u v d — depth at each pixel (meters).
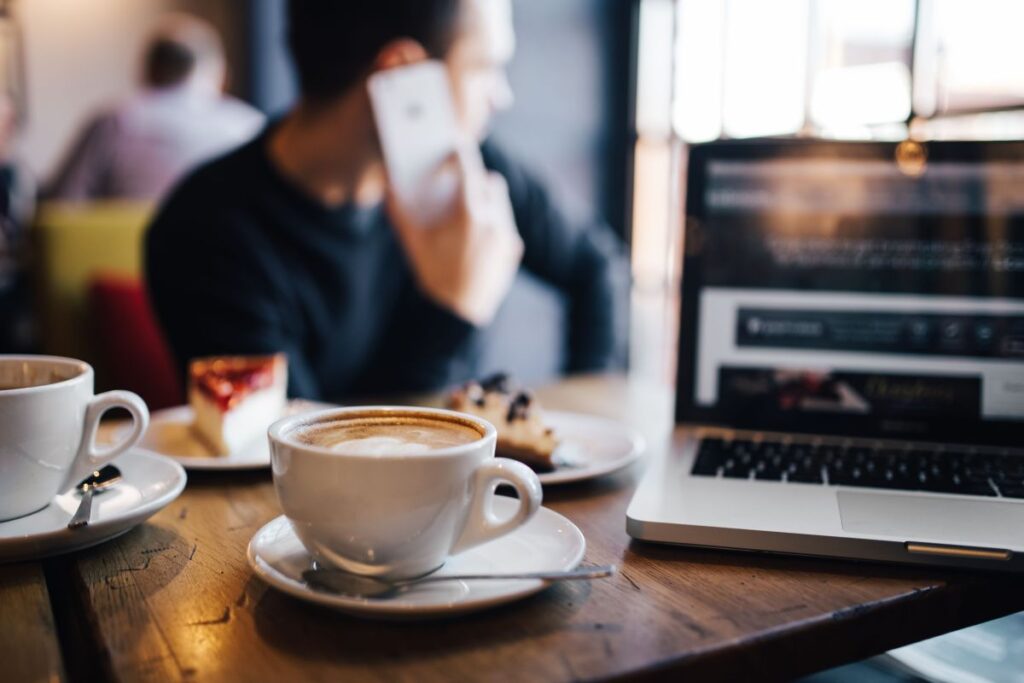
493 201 1.95
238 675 0.38
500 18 1.89
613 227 2.16
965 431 0.76
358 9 1.75
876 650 0.46
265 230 1.76
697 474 0.64
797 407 0.80
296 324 1.80
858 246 0.81
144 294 1.73
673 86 2.05
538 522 0.53
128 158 1.70
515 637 0.41
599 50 2.05
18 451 0.51
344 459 0.41
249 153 1.74
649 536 0.53
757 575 0.50
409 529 0.43
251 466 0.70
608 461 0.73
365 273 1.84
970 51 1.43
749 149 0.83
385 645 0.40
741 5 1.86
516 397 0.75
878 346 0.80
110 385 1.72
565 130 2.04
